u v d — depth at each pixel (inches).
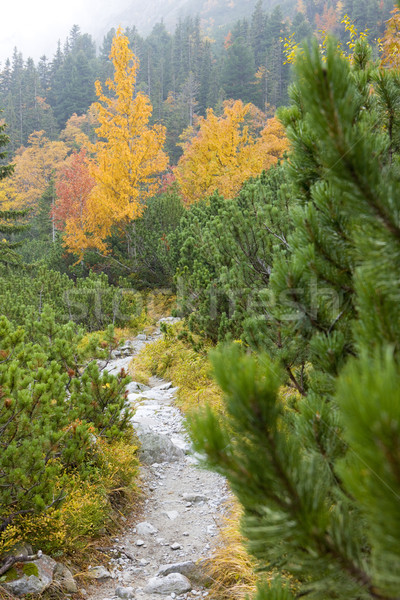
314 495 44.9
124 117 892.6
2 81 4813.0
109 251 937.5
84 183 1019.9
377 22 2977.4
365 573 43.6
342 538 44.9
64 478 174.4
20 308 534.0
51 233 1749.5
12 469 147.0
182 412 320.8
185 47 4694.9
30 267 775.1
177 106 3356.3
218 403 289.3
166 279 824.9
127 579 156.1
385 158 63.6
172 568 157.5
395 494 30.8
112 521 188.9
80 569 155.7
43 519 148.3
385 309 51.5
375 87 114.1
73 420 202.5
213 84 3563.0
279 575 70.2
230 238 353.7
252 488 44.0
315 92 45.0
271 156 1190.3
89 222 914.1
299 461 46.5
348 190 49.0
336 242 71.9
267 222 278.1
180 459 263.6
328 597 52.9
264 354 46.8
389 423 28.8
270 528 44.6
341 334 71.3
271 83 3292.3
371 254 51.1
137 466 241.1
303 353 94.7
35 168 2600.9
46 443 159.5
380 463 30.4
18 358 193.2
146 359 478.6
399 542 32.6
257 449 44.0
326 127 45.9
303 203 95.3
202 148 1057.5
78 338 320.8
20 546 146.5
